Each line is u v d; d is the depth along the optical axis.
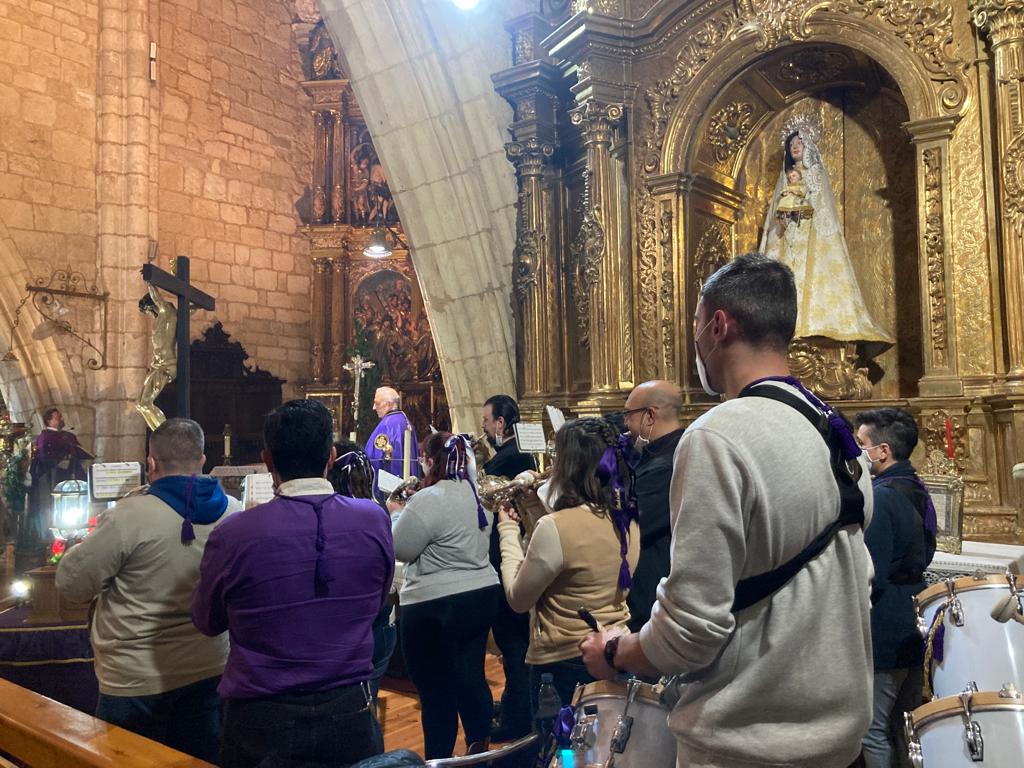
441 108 7.66
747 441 1.25
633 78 6.36
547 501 2.71
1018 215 4.51
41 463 9.05
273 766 1.88
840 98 6.09
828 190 5.81
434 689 3.23
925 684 2.52
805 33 5.45
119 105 11.80
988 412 4.67
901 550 2.80
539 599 2.52
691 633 1.20
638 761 1.51
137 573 2.42
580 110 6.34
